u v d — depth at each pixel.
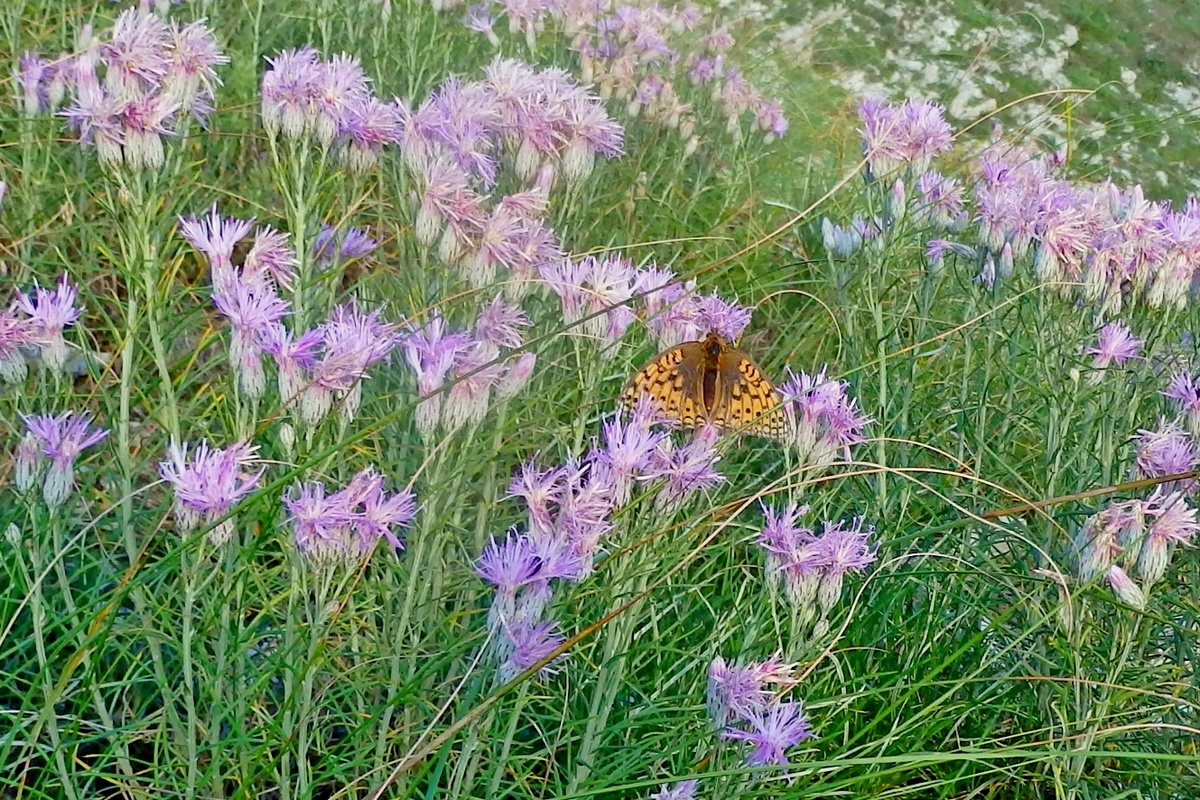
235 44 1.43
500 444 0.90
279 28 1.40
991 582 0.99
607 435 0.85
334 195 1.07
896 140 1.04
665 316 0.95
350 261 0.96
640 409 0.87
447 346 0.85
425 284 0.93
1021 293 1.01
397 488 0.92
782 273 1.39
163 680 0.83
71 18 1.24
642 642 0.92
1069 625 0.88
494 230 0.92
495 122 0.98
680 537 0.88
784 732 0.81
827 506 0.99
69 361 0.98
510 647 0.81
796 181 1.69
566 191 1.01
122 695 0.90
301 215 0.92
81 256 1.04
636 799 0.86
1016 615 0.97
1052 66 2.57
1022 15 2.79
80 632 0.84
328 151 0.95
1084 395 0.98
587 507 0.82
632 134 1.45
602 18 1.59
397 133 0.94
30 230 1.03
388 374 0.94
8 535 0.83
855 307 1.08
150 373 1.02
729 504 0.88
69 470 0.82
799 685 0.91
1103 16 2.92
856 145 1.83
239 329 0.83
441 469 0.86
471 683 0.86
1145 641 0.92
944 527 0.94
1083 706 0.89
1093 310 1.00
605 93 1.41
